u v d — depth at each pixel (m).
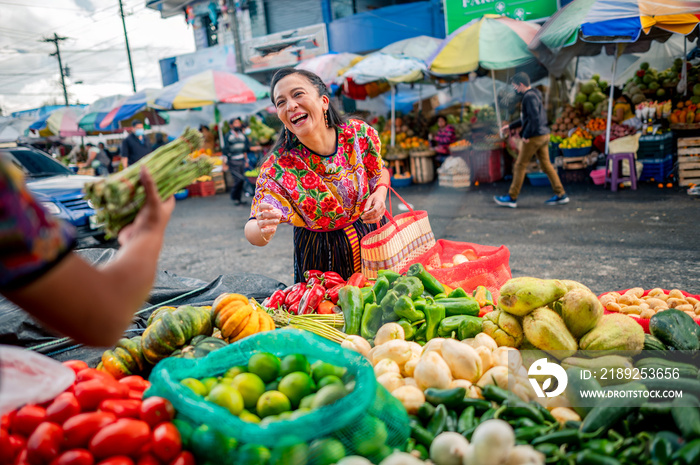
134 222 1.09
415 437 1.55
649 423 1.54
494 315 2.04
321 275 2.77
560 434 1.44
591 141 10.22
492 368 1.76
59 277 0.83
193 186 14.80
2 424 1.50
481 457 1.30
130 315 0.96
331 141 2.71
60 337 2.40
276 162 2.70
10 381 1.29
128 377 1.74
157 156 1.27
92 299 0.88
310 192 2.73
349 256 2.91
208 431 1.39
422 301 2.21
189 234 9.37
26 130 21.59
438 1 15.11
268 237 2.35
